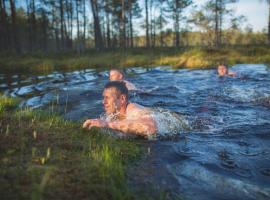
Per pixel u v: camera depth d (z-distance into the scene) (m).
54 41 71.19
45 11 51.47
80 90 9.34
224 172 3.23
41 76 14.84
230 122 5.24
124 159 3.26
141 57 23.94
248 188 2.88
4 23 36.69
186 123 4.94
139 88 9.21
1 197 2.10
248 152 3.84
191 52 23.91
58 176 2.52
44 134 3.65
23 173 2.46
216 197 2.69
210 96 7.87
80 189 2.38
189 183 2.91
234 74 12.55
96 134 4.04
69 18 52.28
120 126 4.31
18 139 3.29
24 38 56.88
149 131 4.30
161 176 2.99
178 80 11.48
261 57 21.53
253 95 7.88
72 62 21.72
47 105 7.20
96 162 2.88
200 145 4.05
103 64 20.89
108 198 2.35
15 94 9.41
